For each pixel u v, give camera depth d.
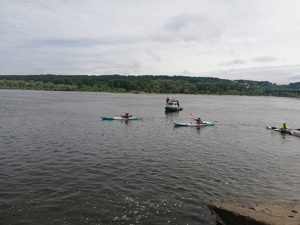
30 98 125.62
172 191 20.23
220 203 18.47
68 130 43.62
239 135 45.16
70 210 17.17
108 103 109.12
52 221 15.96
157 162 27.20
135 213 17.05
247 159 29.69
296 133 45.78
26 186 20.34
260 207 18.05
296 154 33.00
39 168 24.23
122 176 22.91
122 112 75.88
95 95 175.88
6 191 19.41
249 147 35.94
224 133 46.62
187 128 50.72
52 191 19.64
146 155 29.73
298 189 21.59
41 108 78.81
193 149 33.50
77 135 39.59
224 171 25.11
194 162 27.62
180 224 16.05
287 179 23.73
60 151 30.05
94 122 54.25
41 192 19.42
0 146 31.52
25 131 41.34
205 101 152.62
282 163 28.72
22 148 30.83
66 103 101.69
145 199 18.89
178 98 176.75
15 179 21.58
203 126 53.88
